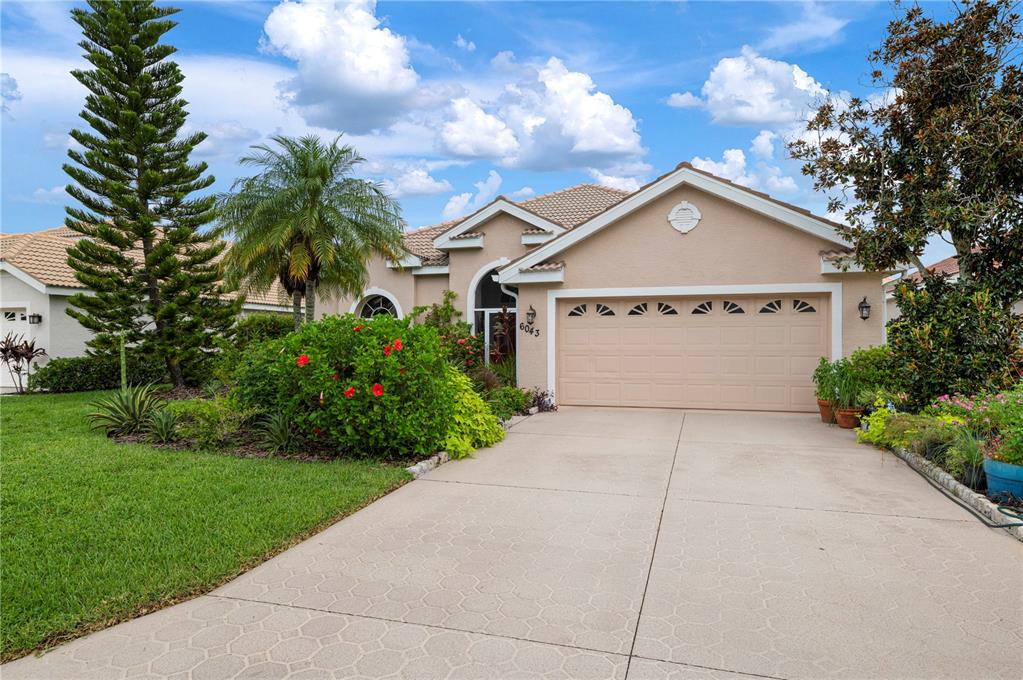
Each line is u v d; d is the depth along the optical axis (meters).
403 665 3.43
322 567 4.77
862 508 6.22
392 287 18.48
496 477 7.51
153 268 15.91
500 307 18.00
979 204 10.11
